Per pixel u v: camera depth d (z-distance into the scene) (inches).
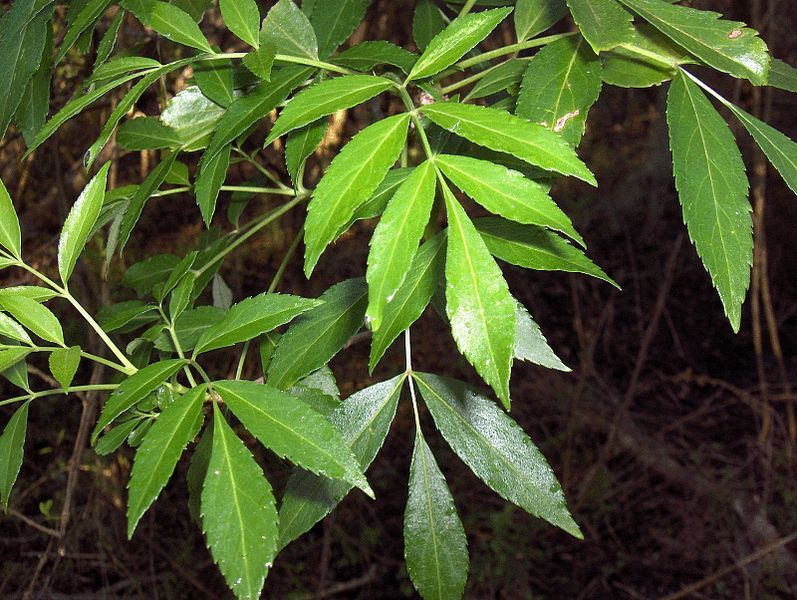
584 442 81.1
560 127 15.6
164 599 63.9
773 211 105.7
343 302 17.1
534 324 16.3
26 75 16.5
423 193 11.8
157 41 27.6
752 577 65.3
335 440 12.6
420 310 14.9
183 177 21.8
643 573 71.6
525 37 19.1
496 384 11.1
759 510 70.9
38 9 16.7
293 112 13.1
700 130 15.1
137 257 76.4
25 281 55.6
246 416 12.8
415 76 13.7
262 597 68.7
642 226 111.2
